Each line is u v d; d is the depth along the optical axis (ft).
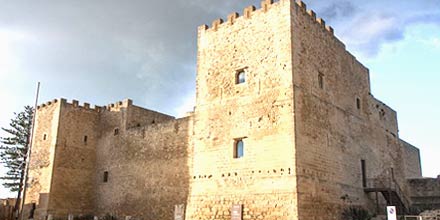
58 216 127.44
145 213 114.62
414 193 137.49
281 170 79.10
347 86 104.73
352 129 102.47
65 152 134.00
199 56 101.96
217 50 98.27
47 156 134.31
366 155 107.65
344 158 95.04
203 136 94.68
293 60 83.71
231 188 85.92
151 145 119.65
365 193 101.40
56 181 129.90
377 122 120.26
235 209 83.66
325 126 89.92
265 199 79.87
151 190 114.93
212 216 87.45
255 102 87.10
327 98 93.35
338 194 88.58
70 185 132.36
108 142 137.39
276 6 89.56
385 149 122.62
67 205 130.11
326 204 83.35
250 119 86.94
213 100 95.30
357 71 112.88
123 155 128.88
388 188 99.09
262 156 82.79
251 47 91.61
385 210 108.58
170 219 106.93
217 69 96.84
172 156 111.65
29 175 138.00
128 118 132.98
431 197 134.10
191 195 92.89
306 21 91.56
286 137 79.97
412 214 100.68
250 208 81.66
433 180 135.54
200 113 96.94
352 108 105.09
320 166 84.58
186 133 109.81
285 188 77.51
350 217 89.66
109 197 128.88
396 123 137.90
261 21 91.40
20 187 150.20
